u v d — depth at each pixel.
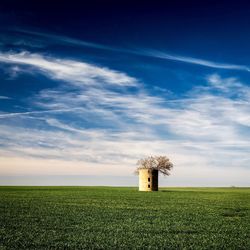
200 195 87.62
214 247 23.67
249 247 23.78
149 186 108.25
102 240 25.25
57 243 23.80
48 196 72.69
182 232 29.61
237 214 43.88
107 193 89.31
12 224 32.06
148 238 26.45
